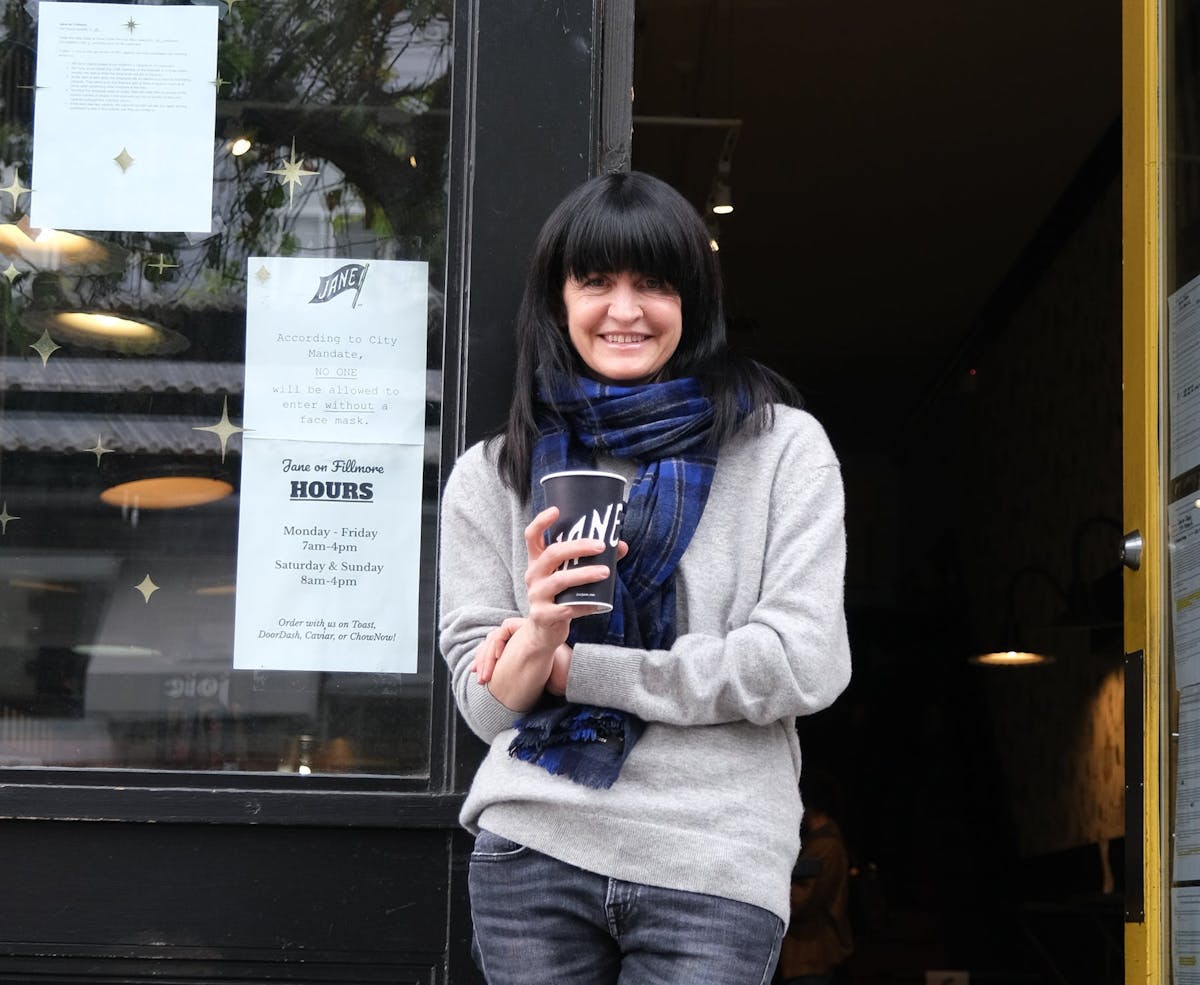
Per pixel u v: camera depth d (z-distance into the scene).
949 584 10.03
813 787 5.80
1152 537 2.49
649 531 1.77
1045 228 6.91
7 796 2.37
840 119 5.79
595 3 2.57
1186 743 2.39
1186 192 2.55
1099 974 5.93
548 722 1.72
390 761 2.44
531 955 1.73
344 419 2.52
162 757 2.44
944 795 9.30
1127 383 2.61
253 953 2.35
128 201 2.58
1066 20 4.98
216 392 2.53
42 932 2.36
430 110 2.58
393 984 2.35
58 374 2.54
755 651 1.69
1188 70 2.59
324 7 2.61
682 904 1.67
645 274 1.84
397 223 2.55
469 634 1.87
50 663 2.47
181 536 2.50
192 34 2.60
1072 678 6.95
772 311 8.27
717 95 5.59
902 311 8.26
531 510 1.86
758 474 1.83
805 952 5.26
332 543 2.49
